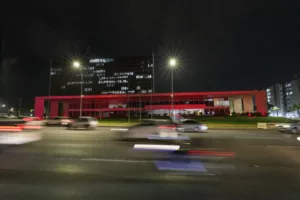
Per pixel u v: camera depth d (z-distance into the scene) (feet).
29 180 19.07
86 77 386.52
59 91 384.88
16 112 400.47
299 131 66.80
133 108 211.00
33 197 15.17
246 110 195.83
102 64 386.93
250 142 45.57
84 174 21.02
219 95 186.50
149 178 19.88
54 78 387.96
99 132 65.92
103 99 200.23
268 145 41.34
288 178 20.31
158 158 28.40
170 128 45.34
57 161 26.45
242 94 180.24
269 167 24.45
